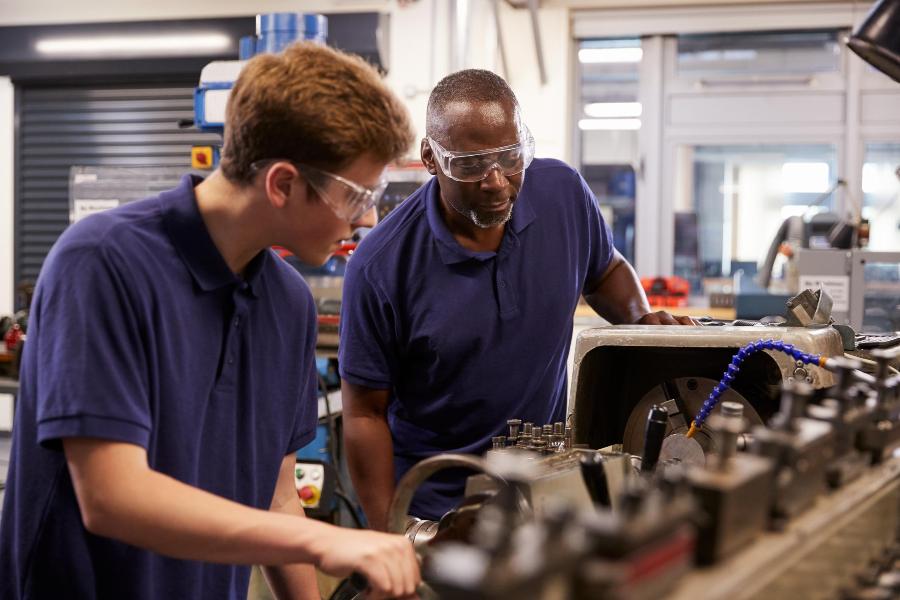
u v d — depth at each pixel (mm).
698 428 1436
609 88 6055
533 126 5848
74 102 6191
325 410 3145
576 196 1918
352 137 1137
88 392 1112
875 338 1707
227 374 1313
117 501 1105
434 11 5441
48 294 1153
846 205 5801
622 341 1494
